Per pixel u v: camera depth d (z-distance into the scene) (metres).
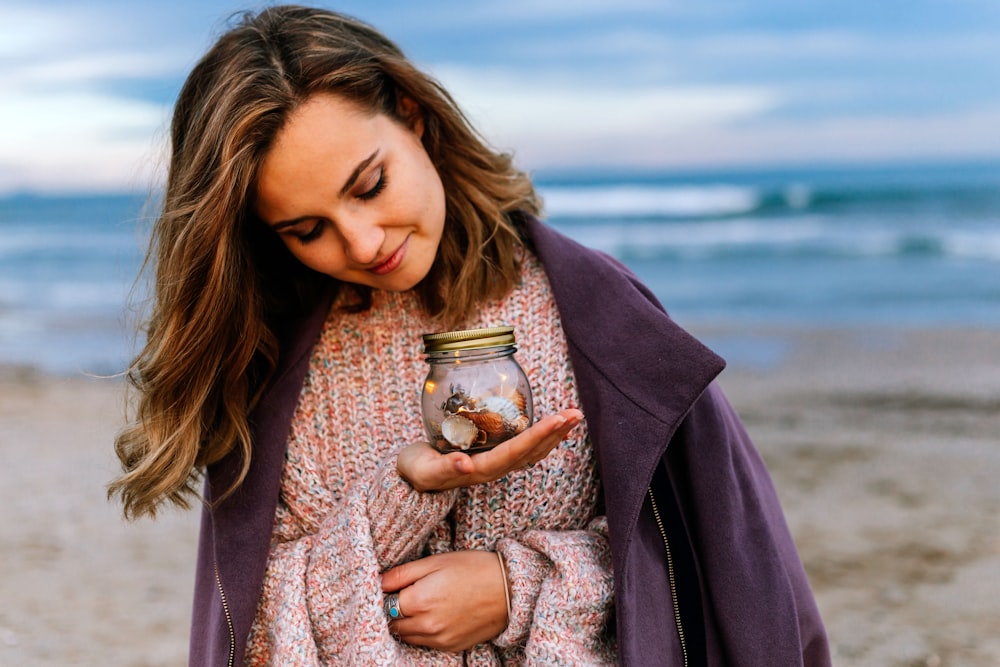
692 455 1.83
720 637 1.79
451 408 1.63
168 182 1.85
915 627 4.38
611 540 1.74
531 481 1.86
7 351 13.42
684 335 1.77
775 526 1.98
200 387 1.84
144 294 1.94
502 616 1.79
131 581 5.28
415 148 1.79
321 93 1.67
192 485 2.01
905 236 24.73
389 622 1.79
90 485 7.06
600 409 1.80
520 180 2.04
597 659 1.79
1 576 5.32
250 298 1.85
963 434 7.66
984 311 14.50
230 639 1.83
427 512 1.76
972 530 5.60
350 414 1.95
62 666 4.24
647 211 32.41
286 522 1.93
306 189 1.66
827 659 1.95
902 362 10.68
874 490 6.39
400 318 1.97
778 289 18.14
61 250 30.84
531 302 1.95
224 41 1.78
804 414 8.52
